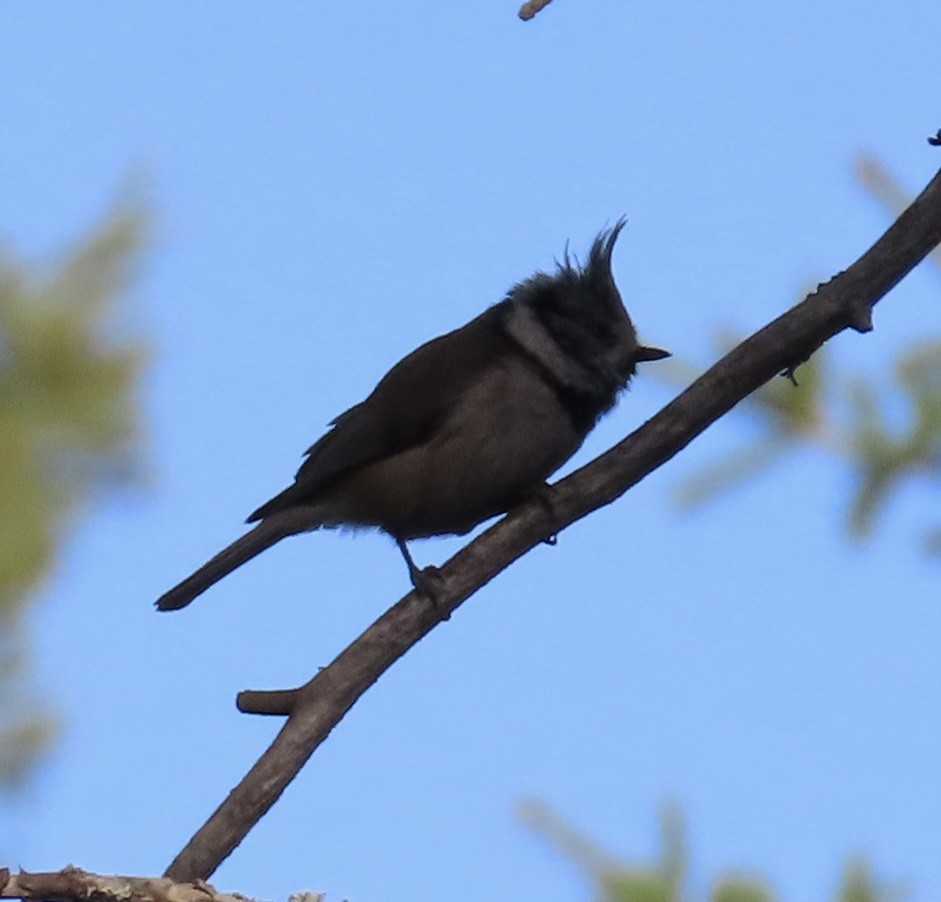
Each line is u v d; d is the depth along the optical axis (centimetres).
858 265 752
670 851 593
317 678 657
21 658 465
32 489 440
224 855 591
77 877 462
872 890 575
